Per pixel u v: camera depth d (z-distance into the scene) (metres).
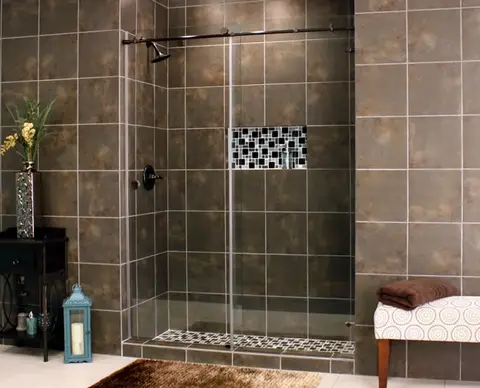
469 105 3.97
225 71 4.96
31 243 4.40
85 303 4.45
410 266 4.07
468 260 3.99
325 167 4.64
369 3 4.08
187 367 4.29
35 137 4.60
